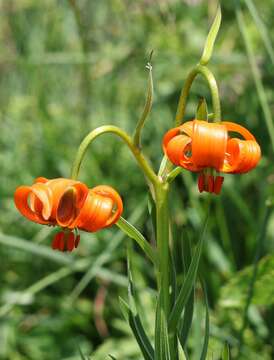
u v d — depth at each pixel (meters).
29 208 1.99
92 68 4.91
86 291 4.19
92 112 4.90
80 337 3.98
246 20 4.55
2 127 5.02
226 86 4.50
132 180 4.42
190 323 2.27
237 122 4.32
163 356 2.09
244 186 4.10
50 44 5.30
